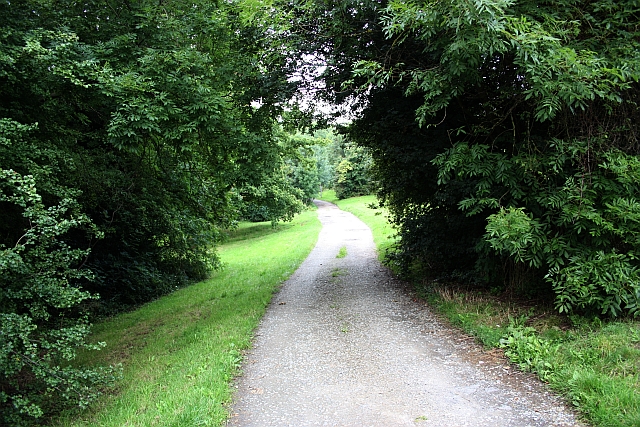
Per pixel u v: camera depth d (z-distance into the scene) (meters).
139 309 11.35
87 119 7.81
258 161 8.73
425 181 8.34
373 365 5.08
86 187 9.31
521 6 5.43
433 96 5.82
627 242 5.16
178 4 8.10
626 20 5.59
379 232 22.00
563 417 3.56
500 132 6.96
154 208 12.95
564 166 5.95
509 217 5.34
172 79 6.61
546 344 4.87
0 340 3.68
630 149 5.77
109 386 4.64
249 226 37.03
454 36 5.04
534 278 6.73
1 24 5.98
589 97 4.87
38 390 4.41
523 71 5.32
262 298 9.20
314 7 7.31
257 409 4.10
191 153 9.52
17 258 3.84
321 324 7.01
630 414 3.28
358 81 8.02
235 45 8.84
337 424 3.72
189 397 4.24
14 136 5.00
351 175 60.19
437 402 4.02
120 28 7.48
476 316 6.33
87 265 11.30
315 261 14.85
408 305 7.83
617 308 4.89
